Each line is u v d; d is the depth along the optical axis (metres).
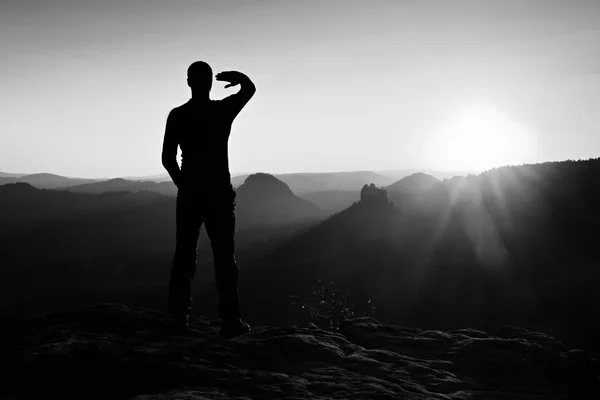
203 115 5.04
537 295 74.25
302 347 4.65
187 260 5.24
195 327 5.59
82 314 5.66
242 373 4.00
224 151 5.13
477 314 73.75
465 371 4.54
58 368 4.09
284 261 131.00
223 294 5.16
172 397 3.50
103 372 4.11
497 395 4.03
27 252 178.88
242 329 5.20
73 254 171.75
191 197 5.04
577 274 77.69
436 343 5.24
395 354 4.78
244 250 171.75
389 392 3.68
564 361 5.01
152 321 5.63
